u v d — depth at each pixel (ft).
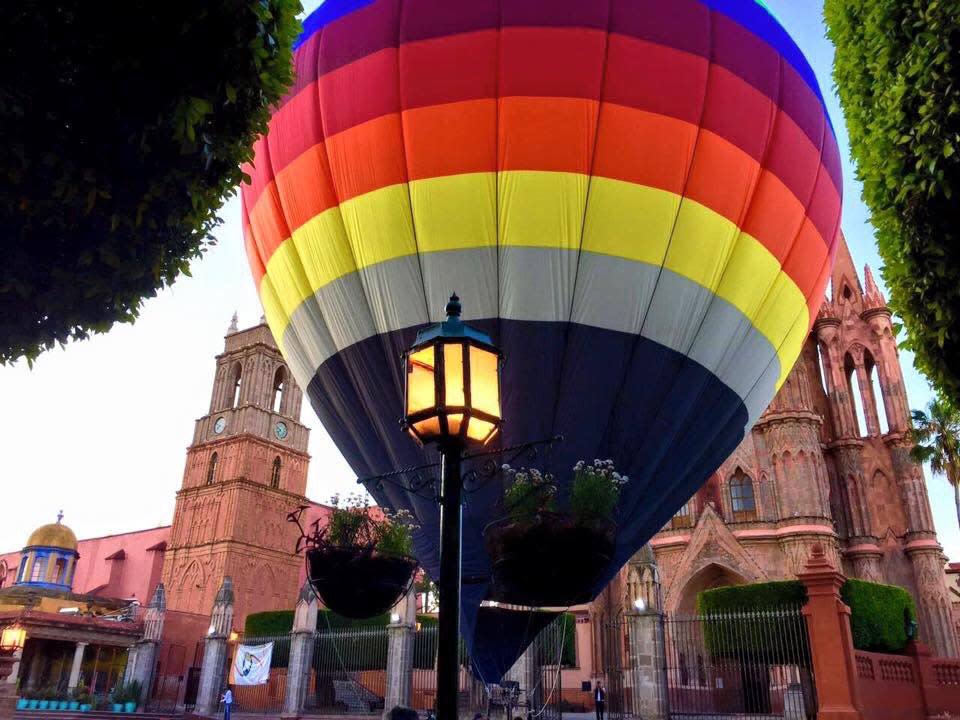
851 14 35.76
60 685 170.91
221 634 135.23
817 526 138.82
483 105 41.93
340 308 45.98
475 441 22.58
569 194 41.52
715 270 44.57
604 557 29.76
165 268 27.48
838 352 171.01
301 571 243.40
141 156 23.43
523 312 41.34
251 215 52.85
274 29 24.80
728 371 45.88
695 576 139.64
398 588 32.37
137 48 22.06
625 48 42.24
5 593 213.46
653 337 42.55
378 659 125.59
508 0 42.88
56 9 21.09
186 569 229.86
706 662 99.66
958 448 118.83
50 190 22.70
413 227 43.19
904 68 30.48
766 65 46.34
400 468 43.09
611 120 41.65
